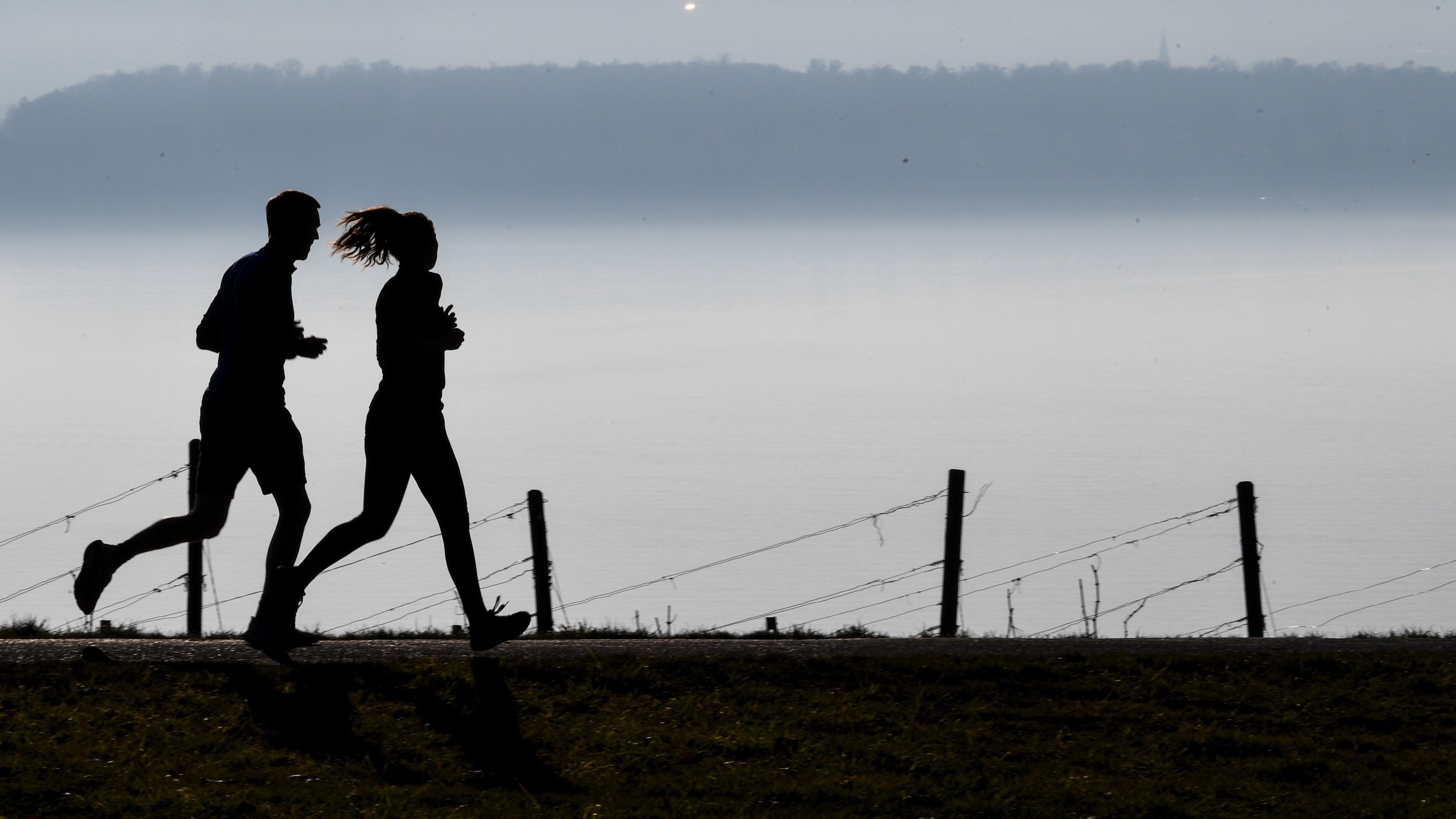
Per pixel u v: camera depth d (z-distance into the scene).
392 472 24.84
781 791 21.23
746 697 25.31
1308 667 27.92
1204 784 22.30
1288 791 22.08
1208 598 192.00
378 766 21.61
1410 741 24.47
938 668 26.77
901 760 22.84
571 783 21.39
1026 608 183.50
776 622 34.16
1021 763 22.98
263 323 24.44
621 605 188.12
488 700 24.25
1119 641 30.12
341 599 180.62
